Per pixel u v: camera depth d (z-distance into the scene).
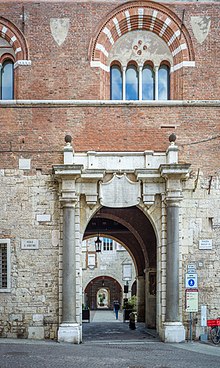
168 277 23.89
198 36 25.41
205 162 24.70
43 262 24.11
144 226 34.00
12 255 24.14
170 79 25.95
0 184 24.41
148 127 24.89
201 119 24.89
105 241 67.06
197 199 24.52
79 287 24.14
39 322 23.88
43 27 25.20
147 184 24.48
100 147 24.75
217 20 25.48
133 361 17.62
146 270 34.06
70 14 25.30
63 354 18.91
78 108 24.83
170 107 24.95
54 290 24.02
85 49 25.17
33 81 24.97
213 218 24.47
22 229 24.23
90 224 39.00
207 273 24.27
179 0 25.64
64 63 25.08
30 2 25.31
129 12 25.52
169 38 25.86
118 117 24.89
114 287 68.56
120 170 24.44
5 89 25.83
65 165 23.42
